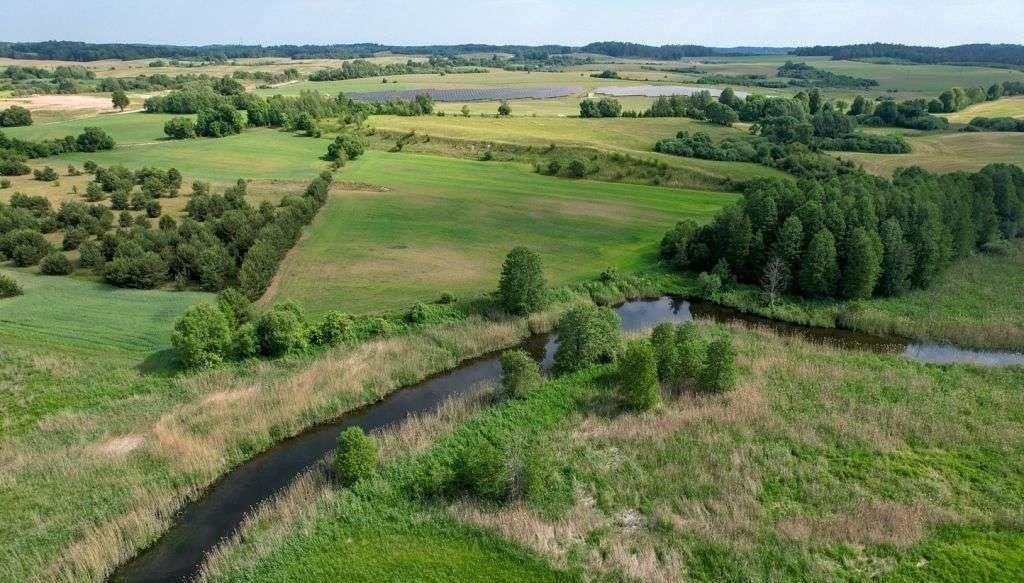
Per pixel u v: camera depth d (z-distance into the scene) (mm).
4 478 31688
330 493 31156
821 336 52469
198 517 30938
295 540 28250
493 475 30984
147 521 29547
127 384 40500
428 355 46438
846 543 27688
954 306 55562
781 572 26000
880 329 52562
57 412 37281
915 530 28141
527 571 26469
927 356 48562
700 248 65188
